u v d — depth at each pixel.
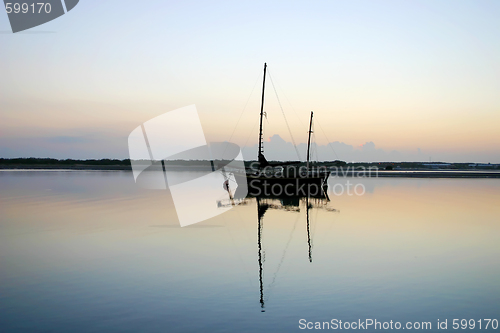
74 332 11.36
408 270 17.53
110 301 13.69
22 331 11.38
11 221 29.84
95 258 19.30
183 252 20.73
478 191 60.56
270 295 14.38
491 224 29.75
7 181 76.31
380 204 43.06
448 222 30.69
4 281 15.73
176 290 14.83
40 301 13.62
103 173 119.38
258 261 19.06
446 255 20.25
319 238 24.69
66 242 22.86
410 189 64.50
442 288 15.20
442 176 113.31
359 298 14.16
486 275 16.81
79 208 37.41
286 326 11.88
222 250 21.30
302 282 15.88
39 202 41.97
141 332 11.40
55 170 147.25
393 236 25.25
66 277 16.28
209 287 15.20
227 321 12.20
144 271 17.20
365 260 19.28
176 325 11.85
